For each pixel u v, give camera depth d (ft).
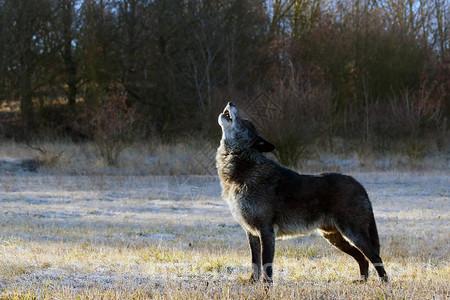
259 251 63.36
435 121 235.20
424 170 201.05
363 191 63.36
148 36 286.05
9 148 232.32
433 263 77.41
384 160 217.97
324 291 56.80
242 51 283.38
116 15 286.05
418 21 306.76
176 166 202.59
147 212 123.75
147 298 54.49
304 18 302.45
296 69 250.37
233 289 57.06
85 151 223.92
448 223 110.32
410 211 124.57
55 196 145.79
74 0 289.33
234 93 224.33
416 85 260.21
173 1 287.07
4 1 273.54
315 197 61.98
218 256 78.54
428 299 54.03
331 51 264.52
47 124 281.13
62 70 290.76
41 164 206.08
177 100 280.92
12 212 119.85
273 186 61.46
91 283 61.77
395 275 68.69
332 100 241.35
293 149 191.52
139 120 253.03
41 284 60.85
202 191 157.48
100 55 281.33
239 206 61.93
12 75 279.49
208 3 287.89
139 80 285.64
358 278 67.10
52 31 286.87
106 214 120.06
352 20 273.13
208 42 282.15
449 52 275.39
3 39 272.10
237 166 62.08
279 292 55.52
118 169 201.98
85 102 279.28
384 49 261.24
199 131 255.09
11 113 287.69
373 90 258.98
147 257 76.79
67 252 78.89
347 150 226.79
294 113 192.85
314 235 99.14
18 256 74.84
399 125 225.97
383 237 95.91
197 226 106.32
